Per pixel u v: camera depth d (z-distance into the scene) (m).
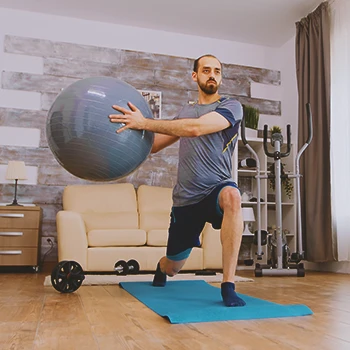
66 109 1.89
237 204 2.04
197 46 5.53
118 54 5.23
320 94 4.63
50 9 4.96
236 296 1.92
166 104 5.30
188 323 1.60
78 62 5.09
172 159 5.22
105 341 1.30
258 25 5.25
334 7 4.57
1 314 1.80
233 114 2.15
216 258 4.16
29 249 4.30
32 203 4.79
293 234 4.94
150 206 4.68
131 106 1.96
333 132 4.43
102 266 3.95
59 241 3.90
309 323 1.61
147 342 1.29
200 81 2.35
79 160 1.95
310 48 4.83
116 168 2.00
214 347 1.24
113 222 4.41
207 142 2.21
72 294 2.49
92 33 5.18
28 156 4.83
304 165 4.82
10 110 4.84
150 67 5.31
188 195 2.24
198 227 2.36
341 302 2.21
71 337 1.36
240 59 5.68
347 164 4.22
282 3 4.73
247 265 4.91
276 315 1.74
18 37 4.96
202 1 4.71
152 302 2.08
